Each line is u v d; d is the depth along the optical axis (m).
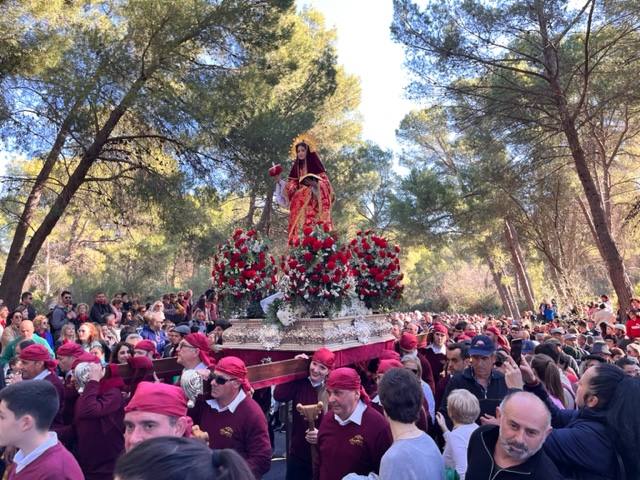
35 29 16.30
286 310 7.58
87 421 4.95
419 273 59.53
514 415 3.16
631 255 44.62
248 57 17.84
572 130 21.00
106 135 17.17
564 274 29.39
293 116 18.64
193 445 1.57
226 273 8.27
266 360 7.68
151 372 5.88
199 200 19.02
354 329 8.06
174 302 17.88
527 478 3.17
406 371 3.87
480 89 22.62
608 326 17.16
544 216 33.16
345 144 32.75
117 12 19.52
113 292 32.72
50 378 5.68
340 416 4.53
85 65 15.90
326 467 4.55
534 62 20.89
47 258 36.75
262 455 4.54
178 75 16.88
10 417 3.24
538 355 5.91
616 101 21.34
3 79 15.64
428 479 3.47
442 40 21.12
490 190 27.58
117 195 19.55
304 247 7.73
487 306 47.81
